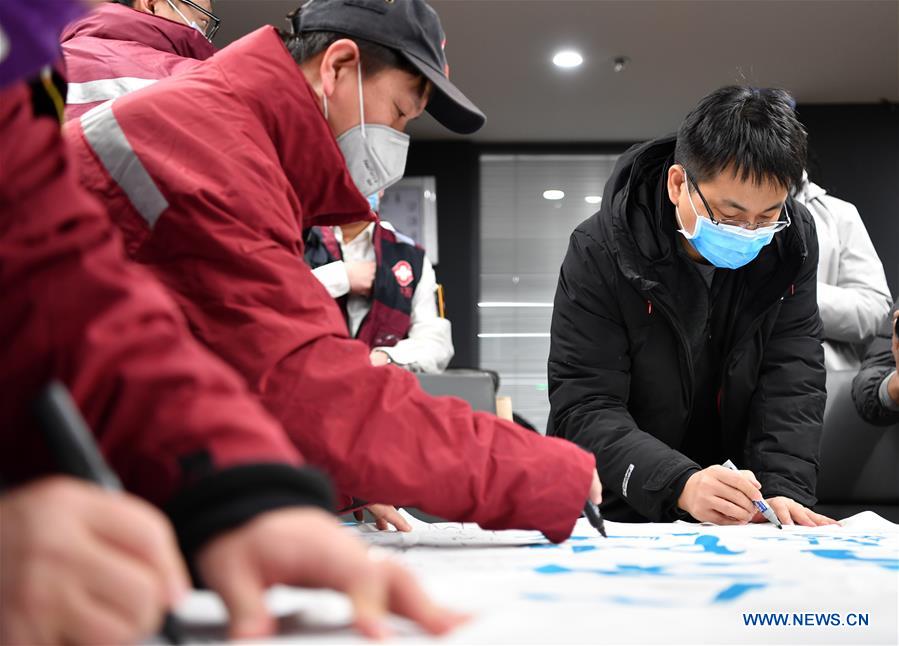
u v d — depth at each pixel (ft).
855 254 8.21
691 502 4.17
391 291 7.11
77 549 1.02
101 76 4.74
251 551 1.25
